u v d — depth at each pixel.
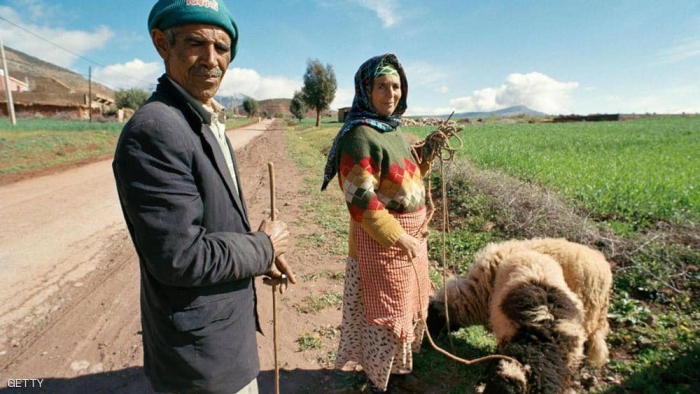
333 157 2.88
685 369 3.39
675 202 7.04
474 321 3.71
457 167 9.62
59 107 59.75
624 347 3.89
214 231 1.77
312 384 3.46
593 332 3.48
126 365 3.76
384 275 2.79
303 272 5.74
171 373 1.80
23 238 7.49
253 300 2.12
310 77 55.56
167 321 1.74
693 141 21.30
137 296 5.16
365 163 2.60
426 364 3.66
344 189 2.68
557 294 2.92
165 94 1.76
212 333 1.79
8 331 4.38
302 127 57.81
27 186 12.66
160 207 1.52
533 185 8.53
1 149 18.17
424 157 3.27
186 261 1.55
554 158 13.16
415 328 3.29
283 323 4.42
